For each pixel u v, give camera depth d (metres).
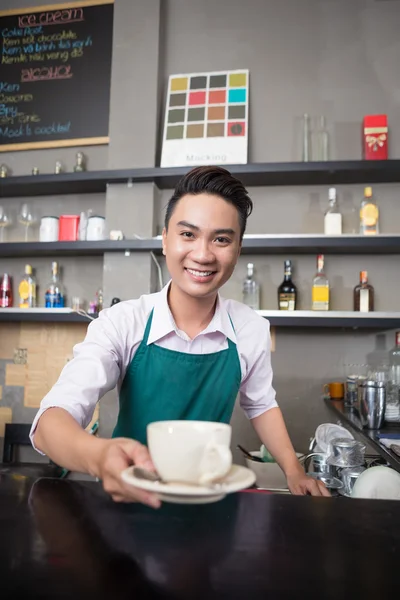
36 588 0.39
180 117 2.75
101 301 2.71
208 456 0.49
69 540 0.49
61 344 2.84
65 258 2.88
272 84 2.80
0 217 2.87
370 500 0.64
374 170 2.45
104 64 2.92
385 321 2.33
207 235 1.01
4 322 2.90
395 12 2.77
